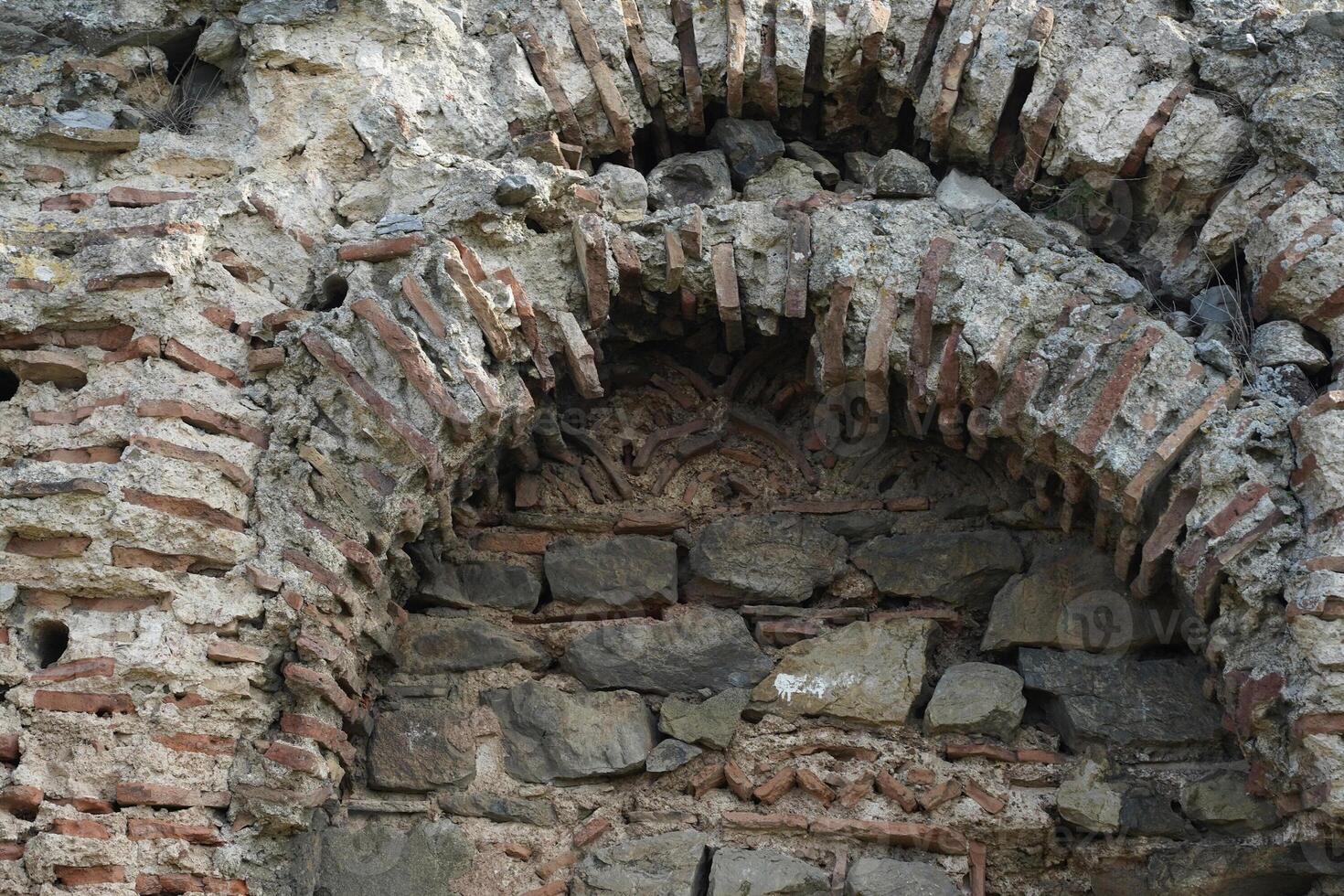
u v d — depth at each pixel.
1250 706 4.23
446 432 4.48
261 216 4.71
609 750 4.67
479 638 4.86
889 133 5.28
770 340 5.09
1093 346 4.54
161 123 4.97
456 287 4.50
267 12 4.94
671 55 5.06
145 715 4.18
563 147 4.93
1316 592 4.11
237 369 4.53
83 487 4.27
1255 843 4.34
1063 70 4.99
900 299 4.72
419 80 4.96
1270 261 4.64
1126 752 4.61
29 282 4.50
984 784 4.62
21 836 4.04
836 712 4.73
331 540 4.42
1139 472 4.41
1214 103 4.86
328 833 4.45
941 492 5.07
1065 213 5.04
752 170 5.15
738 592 4.96
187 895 4.08
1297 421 4.35
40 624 4.27
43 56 4.93
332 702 4.43
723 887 4.40
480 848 4.51
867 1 5.08
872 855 4.55
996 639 4.80
